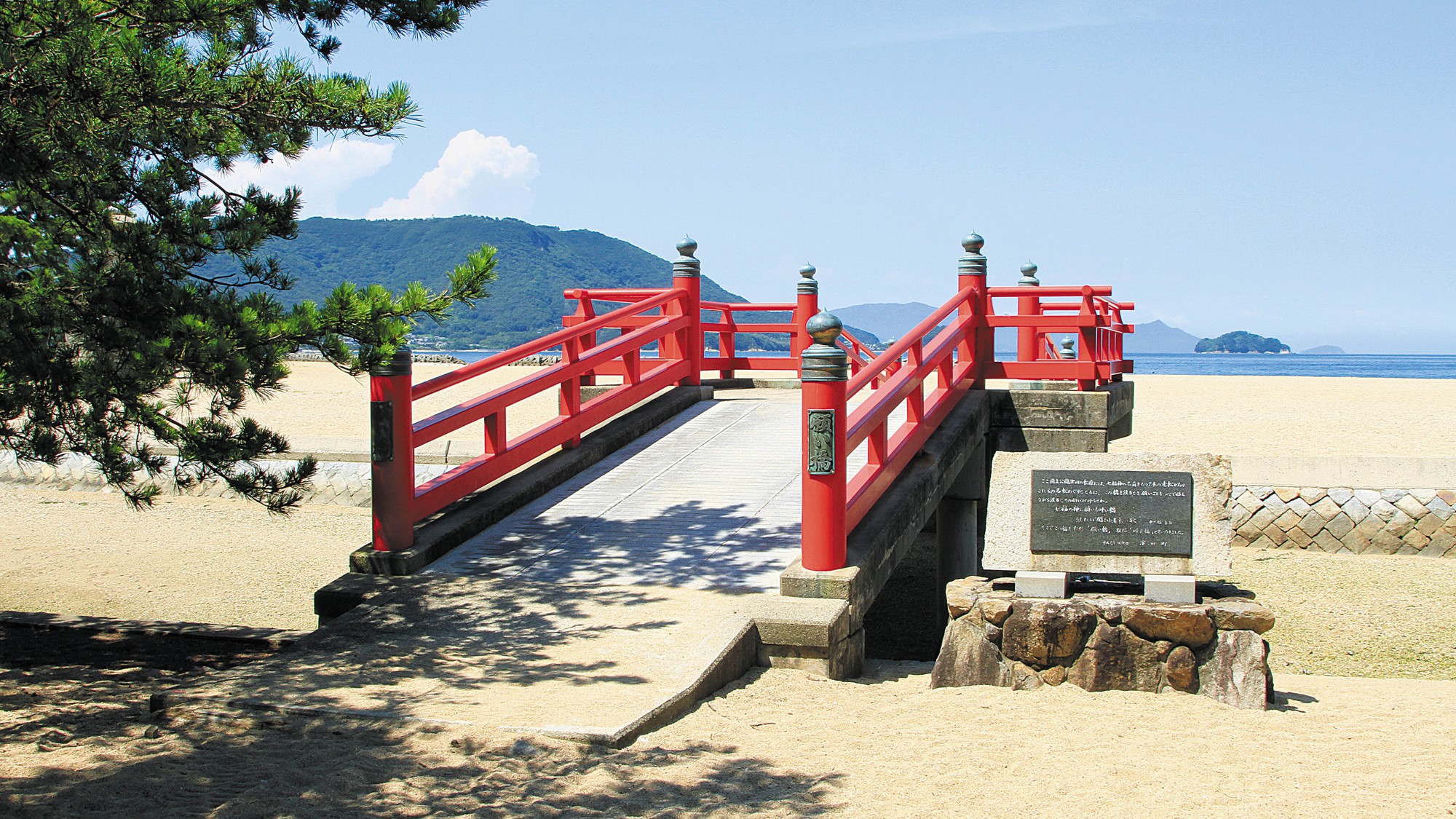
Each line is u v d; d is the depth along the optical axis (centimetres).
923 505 868
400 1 661
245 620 988
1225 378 4334
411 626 661
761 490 934
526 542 828
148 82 577
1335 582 1129
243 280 673
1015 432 1098
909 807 420
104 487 1586
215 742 491
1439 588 1102
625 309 1115
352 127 667
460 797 425
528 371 3844
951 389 1030
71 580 1122
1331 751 493
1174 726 533
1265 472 1296
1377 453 1752
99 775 452
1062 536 617
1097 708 562
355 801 421
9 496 1545
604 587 725
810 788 439
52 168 583
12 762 471
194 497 1541
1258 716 554
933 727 530
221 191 688
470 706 520
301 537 1345
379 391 774
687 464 1016
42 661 691
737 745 494
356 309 657
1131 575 673
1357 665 859
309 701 530
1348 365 19562
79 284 623
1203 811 415
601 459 1041
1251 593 623
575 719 500
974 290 1081
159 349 584
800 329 1401
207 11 599
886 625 1145
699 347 1297
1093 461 628
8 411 593
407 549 780
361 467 1512
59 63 555
